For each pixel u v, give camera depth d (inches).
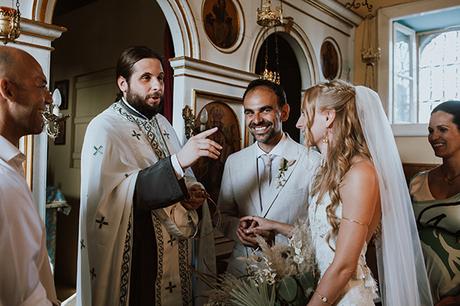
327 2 188.4
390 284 60.9
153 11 187.6
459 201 78.6
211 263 85.7
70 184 219.5
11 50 47.6
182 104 120.6
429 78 220.5
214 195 129.0
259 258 62.2
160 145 81.7
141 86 77.2
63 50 232.8
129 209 67.8
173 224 72.7
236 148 139.3
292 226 77.9
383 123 62.1
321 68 190.2
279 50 187.9
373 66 215.0
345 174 55.7
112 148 71.5
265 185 89.7
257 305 55.2
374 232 62.2
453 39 213.5
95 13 215.8
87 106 218.1
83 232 70.5
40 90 48.8
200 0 126.6
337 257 53.1
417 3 201.5
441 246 79.8
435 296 80.6
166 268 74.4
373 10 215.5
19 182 43.1
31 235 42.5
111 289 67.9
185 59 119.5
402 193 64.6
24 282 41.6
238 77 139.0
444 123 80.3
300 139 177.3
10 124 47.2
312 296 54.8
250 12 148.2
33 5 86.6
